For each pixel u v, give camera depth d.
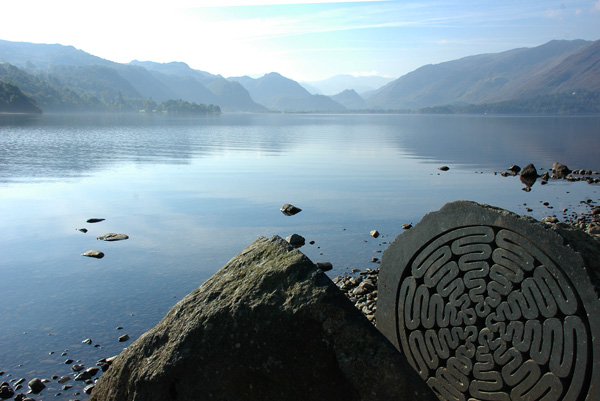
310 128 94.81
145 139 53.94
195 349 3.86
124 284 9.77
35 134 57.25
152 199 18.95
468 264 4.89
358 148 45.38
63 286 9.64
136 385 4.00
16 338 7.38
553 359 4.24
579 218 15.12
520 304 4.48
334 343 3.51
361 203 18.31
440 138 60.81
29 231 13.94
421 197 19.56
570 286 4.16
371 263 11.09
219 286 4.16
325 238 13.28
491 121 141.50
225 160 33.69
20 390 5.95
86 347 7.11
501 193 20.53
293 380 3.56
